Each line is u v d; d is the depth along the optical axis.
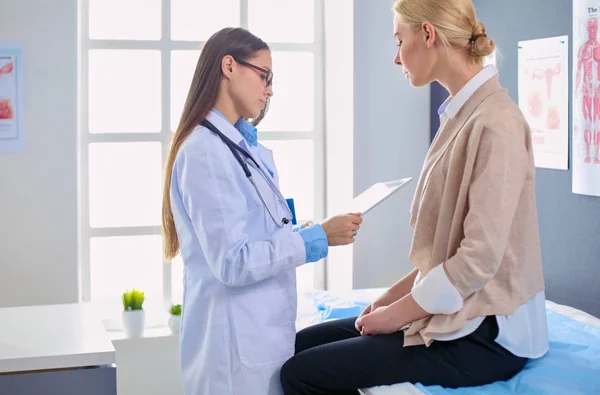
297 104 4.08
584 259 2.74
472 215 1.74
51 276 3.56
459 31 1.86
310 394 1.85
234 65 1.91
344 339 2.03
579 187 2.72
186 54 3.90
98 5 3.79
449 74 1.91
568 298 2.84
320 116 4.10
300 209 4.14
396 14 1.96
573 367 1.92
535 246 1.90
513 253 1.86
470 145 1.79
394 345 1.86
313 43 4.06
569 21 2.77
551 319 2.43
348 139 3.80
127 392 3.22
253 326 1.84
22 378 1.60
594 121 2.63
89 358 1.62
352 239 1.91
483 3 3.39
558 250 2.89
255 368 1.83
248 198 1.87
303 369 1.84
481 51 1.86
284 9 4.02
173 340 3.24
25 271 3.54
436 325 1.82
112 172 3.86
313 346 2.11
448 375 1.85
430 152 1.96
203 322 1.88
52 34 3.49
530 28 3.02
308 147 4.11
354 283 3.84
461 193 1.80
